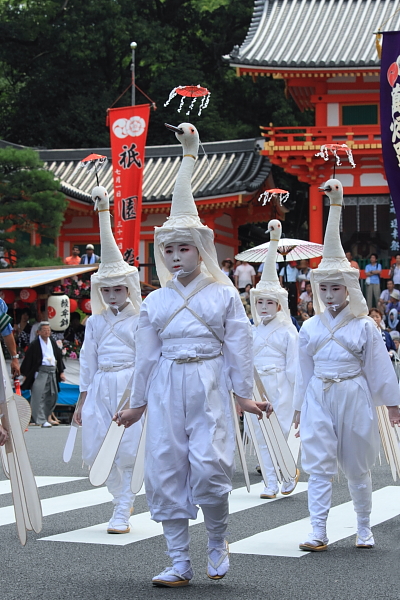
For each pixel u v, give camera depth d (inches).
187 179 276.4
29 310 1037.8
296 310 1162.0
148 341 272.8
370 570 273.9
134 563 287.1
